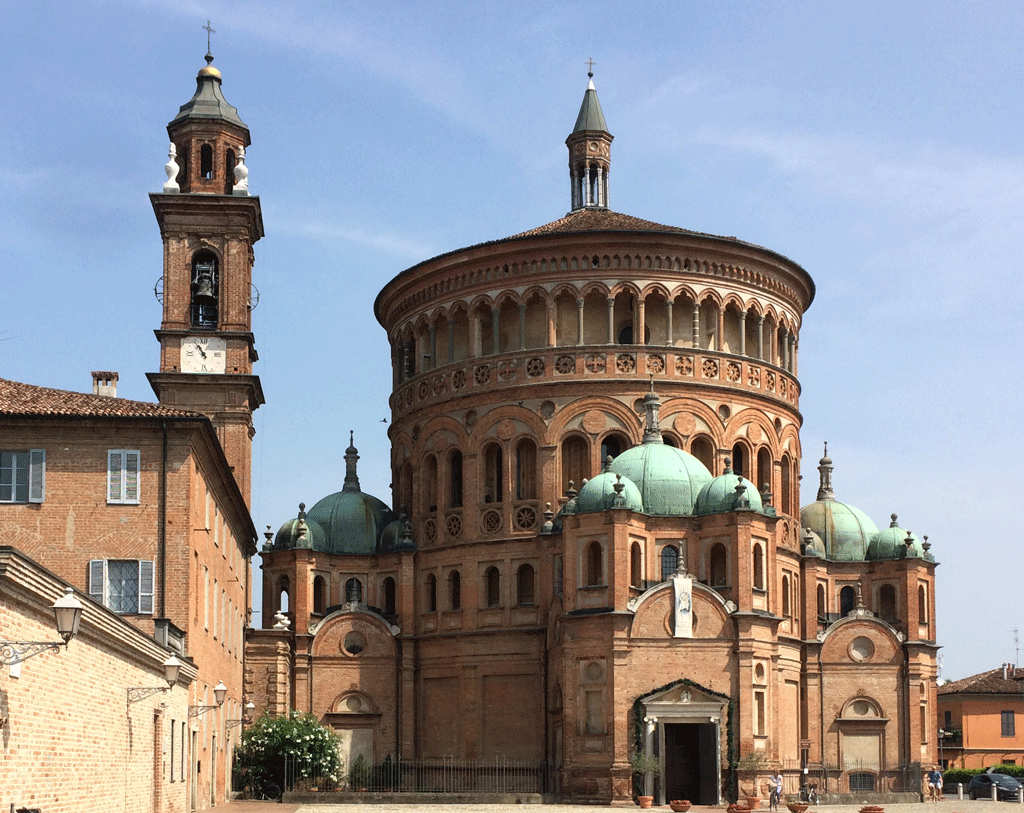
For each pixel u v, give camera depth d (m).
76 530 54.84
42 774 30.58
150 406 57.16
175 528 55.22
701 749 79.88
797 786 88.31
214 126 87.56
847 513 102.56
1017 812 78.75
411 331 100.69
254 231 88.38
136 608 54.66
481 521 93.38
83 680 34.56
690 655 80.12
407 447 99.38
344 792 80.31
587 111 106.50
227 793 76.94
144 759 43.84
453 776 91.06
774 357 97.69
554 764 85.94
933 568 100.12
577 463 92.19
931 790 95.62
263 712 91.94
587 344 92.44
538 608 90.00
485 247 94.25
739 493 83.44
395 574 97.31
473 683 91.81
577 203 106.12
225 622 74.81
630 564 81.88
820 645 96.00
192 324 85.50
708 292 94.12
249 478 85.69
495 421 93.44
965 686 136.00
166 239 85.19
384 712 94.31
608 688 79.50
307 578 96.25
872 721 95.00
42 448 55.16
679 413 91.88
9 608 28.30
